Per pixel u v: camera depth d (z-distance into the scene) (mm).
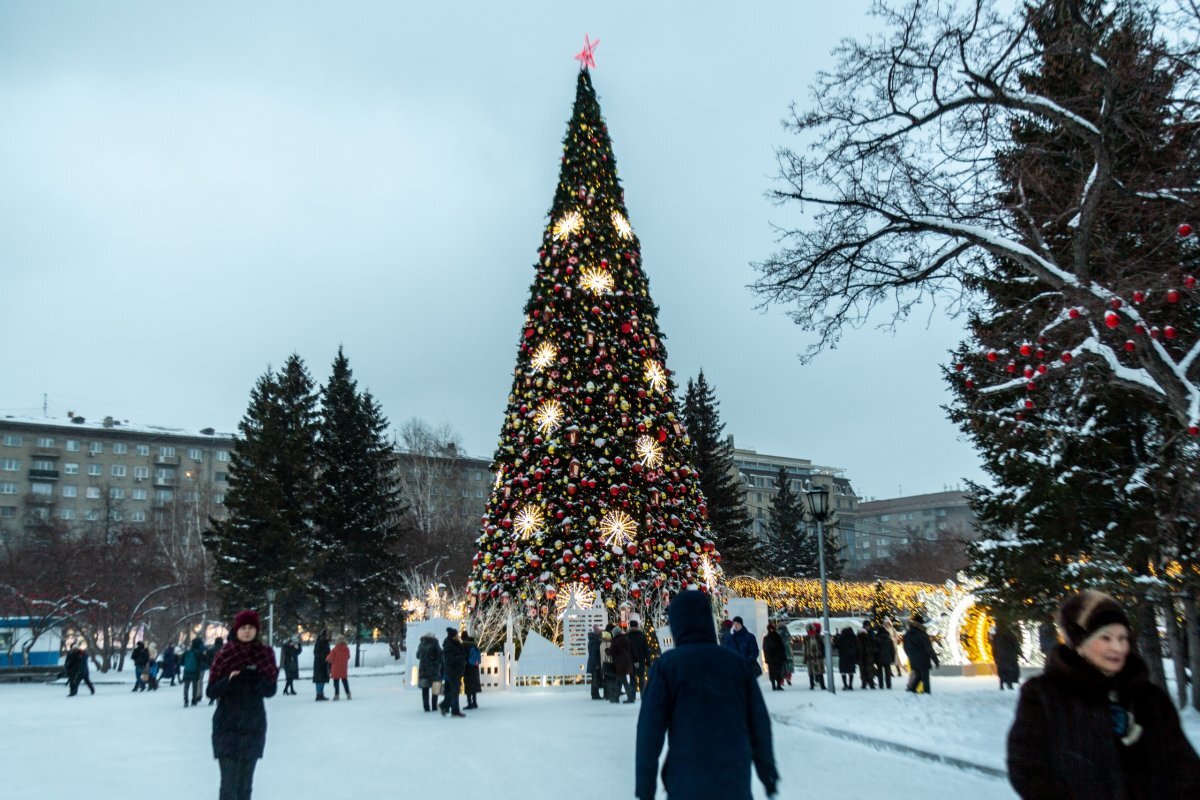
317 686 24344
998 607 17156
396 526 50812
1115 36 12805
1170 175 12656
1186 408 11773
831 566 72312
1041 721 3826
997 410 17234
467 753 13062
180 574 55531
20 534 83312
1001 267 17078
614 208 26391
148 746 15344
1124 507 15688
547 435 23875
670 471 24812
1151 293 12398
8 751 14742
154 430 108188
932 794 9477
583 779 10797
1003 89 13312
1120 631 3789
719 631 25547
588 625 24172
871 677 23781
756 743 4992
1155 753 3723
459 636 20281
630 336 25109
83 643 55688
